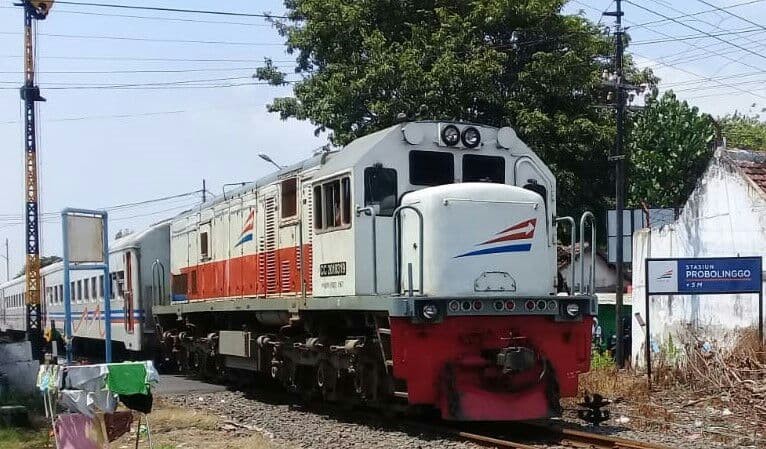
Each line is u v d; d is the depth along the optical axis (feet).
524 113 72.95
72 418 26.37
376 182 36.96
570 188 75.66
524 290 35.60
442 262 34.47
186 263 64.54
